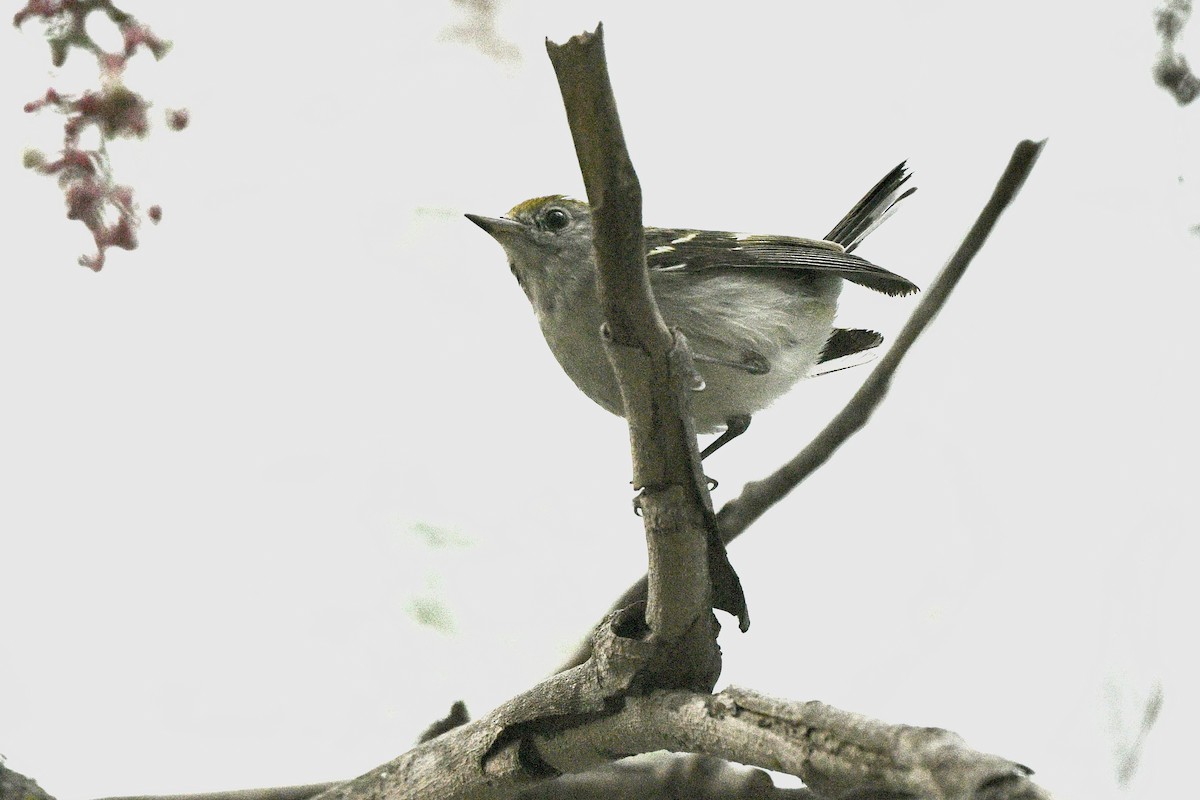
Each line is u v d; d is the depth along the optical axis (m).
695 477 5.99
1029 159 8.34
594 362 9.71
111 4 8.13
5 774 6.94
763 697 5.55
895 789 4.76
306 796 7.98
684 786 7.72
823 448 8.87
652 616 6.20
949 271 8.62
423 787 7.12
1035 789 4.19
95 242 8.21
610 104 5.00
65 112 8.12
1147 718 9.34
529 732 6.69
